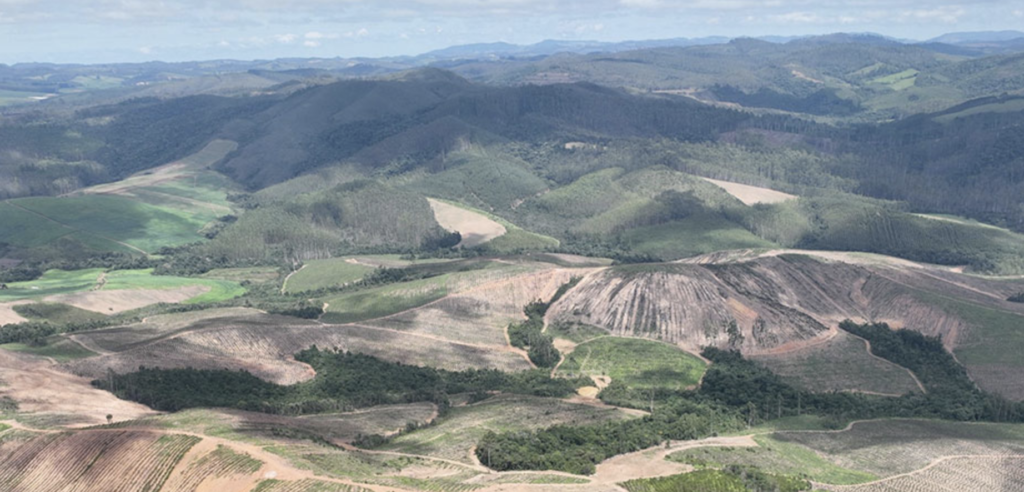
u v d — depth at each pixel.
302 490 151.00
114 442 177.12
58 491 167.00
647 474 180.12
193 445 173.62
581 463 182.38
